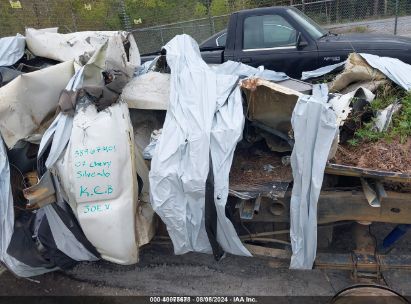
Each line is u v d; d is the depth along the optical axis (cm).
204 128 264
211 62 622
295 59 586
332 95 311
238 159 311
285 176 283
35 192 264
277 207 281
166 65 359
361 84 357
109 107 283
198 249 274
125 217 266
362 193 268
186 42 341
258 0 1334
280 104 280
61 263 293
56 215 282
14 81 296
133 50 427
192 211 261
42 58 393
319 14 1212
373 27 1193
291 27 590
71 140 269
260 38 602
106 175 263
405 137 282
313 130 248
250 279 311
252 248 289
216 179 253
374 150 273
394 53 550
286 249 292
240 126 263
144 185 287
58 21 1177
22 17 1092
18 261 288
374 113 304
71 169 264
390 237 285
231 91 288
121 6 1271
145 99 304
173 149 263
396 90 346
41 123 302
